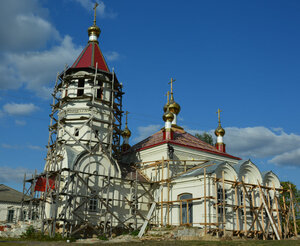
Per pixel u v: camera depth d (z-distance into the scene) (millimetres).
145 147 47562
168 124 47188
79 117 42625
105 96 44312
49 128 43062
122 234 38594
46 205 39906
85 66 44719
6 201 58812
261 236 38875
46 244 27625
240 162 41594
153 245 26547
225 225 36844
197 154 47219
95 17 50281
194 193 39000
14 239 31922
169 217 41156
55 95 43156
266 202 40438
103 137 42875
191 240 31984
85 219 37188
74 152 39688
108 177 38625
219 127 55031
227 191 38750
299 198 60094
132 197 41656
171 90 57219
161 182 42438
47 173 37125
